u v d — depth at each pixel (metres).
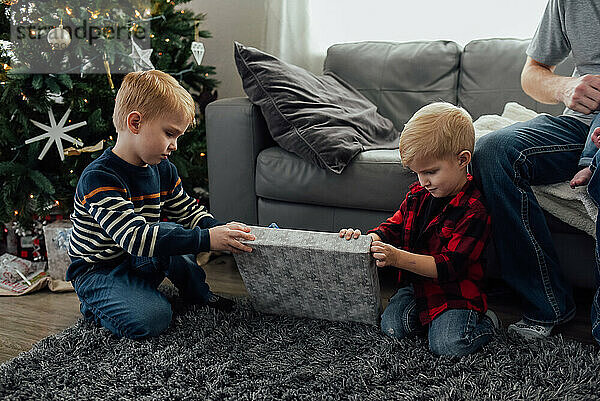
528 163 1.45
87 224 1.53
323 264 1.39
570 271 1.64
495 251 1.61
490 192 1.44
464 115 1.39
